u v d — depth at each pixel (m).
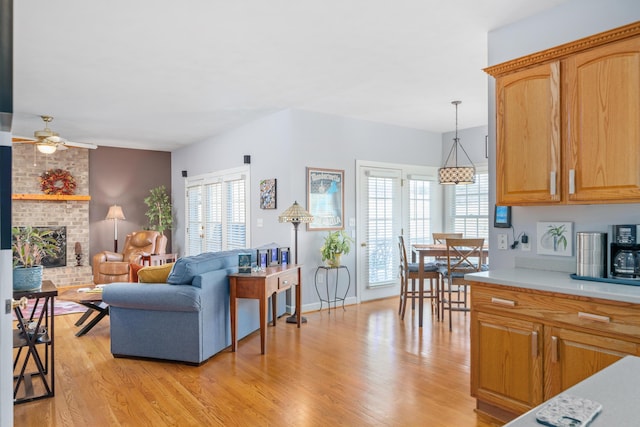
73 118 5.95
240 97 5.02
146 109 5.51
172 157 9.00
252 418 2.71
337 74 4.23
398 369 3.53
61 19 3.00
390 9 2.90
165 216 8.59
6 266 1.61
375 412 2.78
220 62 3.88
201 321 3.66
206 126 6.59
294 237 5.55
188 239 8.39
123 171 8.51
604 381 1.02
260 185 6.12
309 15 2.98
